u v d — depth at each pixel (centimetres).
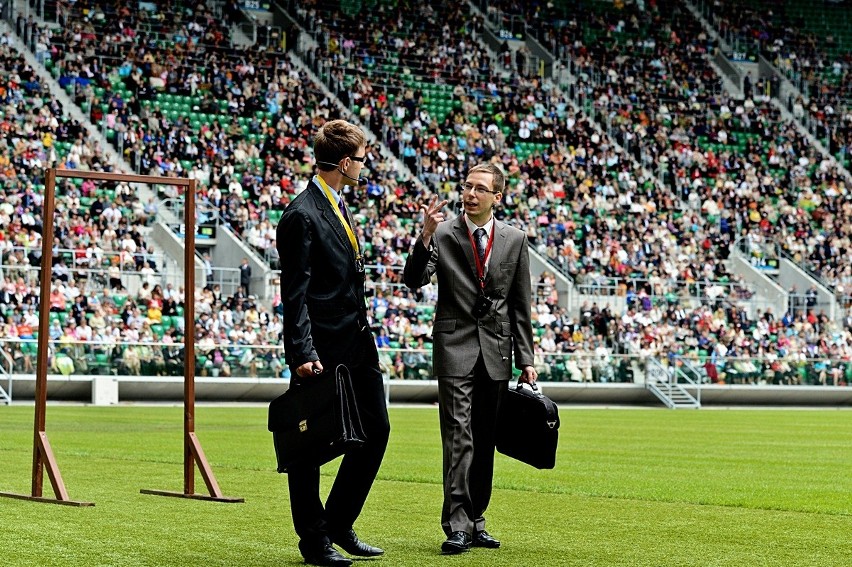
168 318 4191
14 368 3669
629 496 1300
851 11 7700
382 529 1012
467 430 911
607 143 6219
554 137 6088
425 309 4703
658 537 968
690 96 6750
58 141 4781
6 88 4866
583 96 6500
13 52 5141
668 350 4925
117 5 5684
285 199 5034
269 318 4353
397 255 4866
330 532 862
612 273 5312
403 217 5216
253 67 5681
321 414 799
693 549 902
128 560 825
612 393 4559
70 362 3738
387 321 4522
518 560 847
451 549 876
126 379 3812
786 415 3900
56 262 4172
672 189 6062
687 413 3994
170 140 5000
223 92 5456
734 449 2203
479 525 925
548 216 5475
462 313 927
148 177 1134
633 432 2767
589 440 2445
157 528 979
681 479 1549
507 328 941
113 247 4353
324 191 855
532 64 6750
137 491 1251
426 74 6241
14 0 5466
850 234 6078
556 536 973
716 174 6222
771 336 5250
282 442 820
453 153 5734
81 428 2508
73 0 5588
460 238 934
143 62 5388
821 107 7050
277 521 1027
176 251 4509
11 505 1115
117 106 5088
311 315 836
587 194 5722
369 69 6134
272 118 5481
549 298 4953
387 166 5478
